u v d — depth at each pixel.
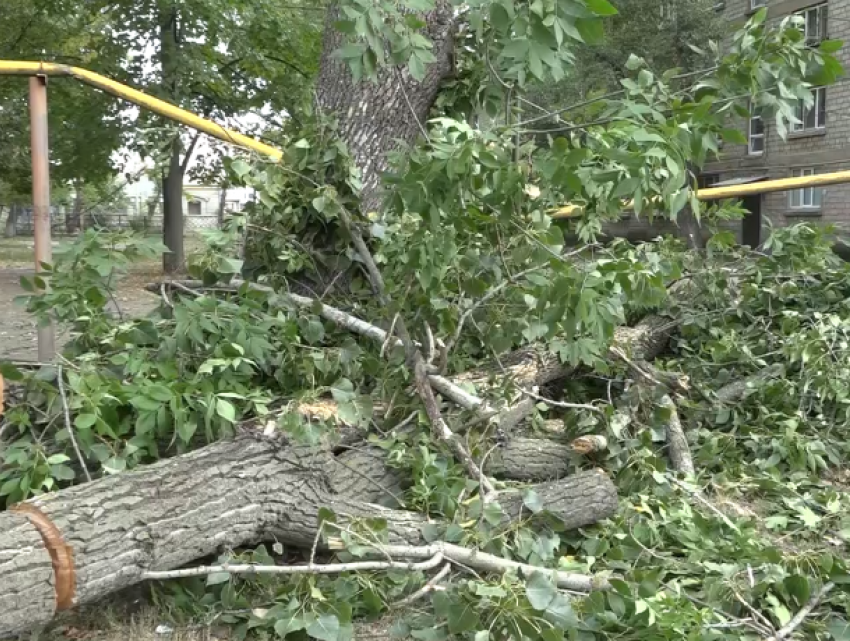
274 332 3.50
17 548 2.12
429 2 2.47
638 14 15.42
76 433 2.76
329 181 3.99
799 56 3.05
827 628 2.42
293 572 2.41
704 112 2.72
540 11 2.25
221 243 3.63
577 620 2.22
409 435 3.33
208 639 2.48
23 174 13.85
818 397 4.38
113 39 14.48
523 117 3.98
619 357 4.17
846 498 3.60
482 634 2.18
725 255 5.23
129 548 2.34
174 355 3.21
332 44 4.83
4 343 7.19
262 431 2.86
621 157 2.42
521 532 2.73
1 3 13.84
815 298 5.07
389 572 2.48
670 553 3.01
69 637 2.46
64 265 3.44
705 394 4.39
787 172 18.88
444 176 2.75
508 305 3.54
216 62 15.70
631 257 3.87
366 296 4.08
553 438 3.81
